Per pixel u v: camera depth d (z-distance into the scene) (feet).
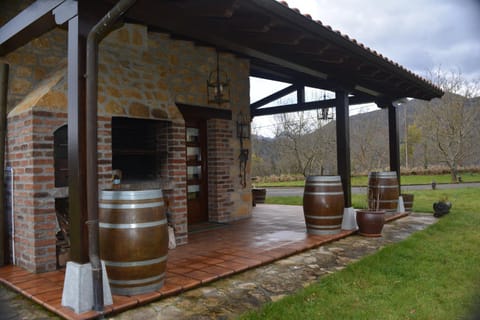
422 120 75.61
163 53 16.94
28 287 9.96
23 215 11.69
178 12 9.62
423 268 12.09
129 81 13.80
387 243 15.99
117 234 9.12
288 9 10.22
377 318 8.36
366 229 17.24
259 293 9.88
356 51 13.98
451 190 47.26
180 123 15.34
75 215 8.59
